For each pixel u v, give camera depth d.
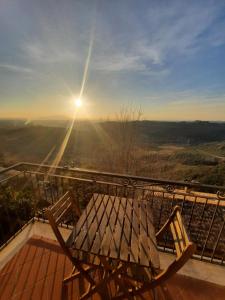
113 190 2.77
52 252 2.05
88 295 1.46
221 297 1.65
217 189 1.78
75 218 2.31
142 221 1.56
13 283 1.70
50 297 1.59
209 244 3.50
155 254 1.23
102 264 1.36
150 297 1.61
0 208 3.18
